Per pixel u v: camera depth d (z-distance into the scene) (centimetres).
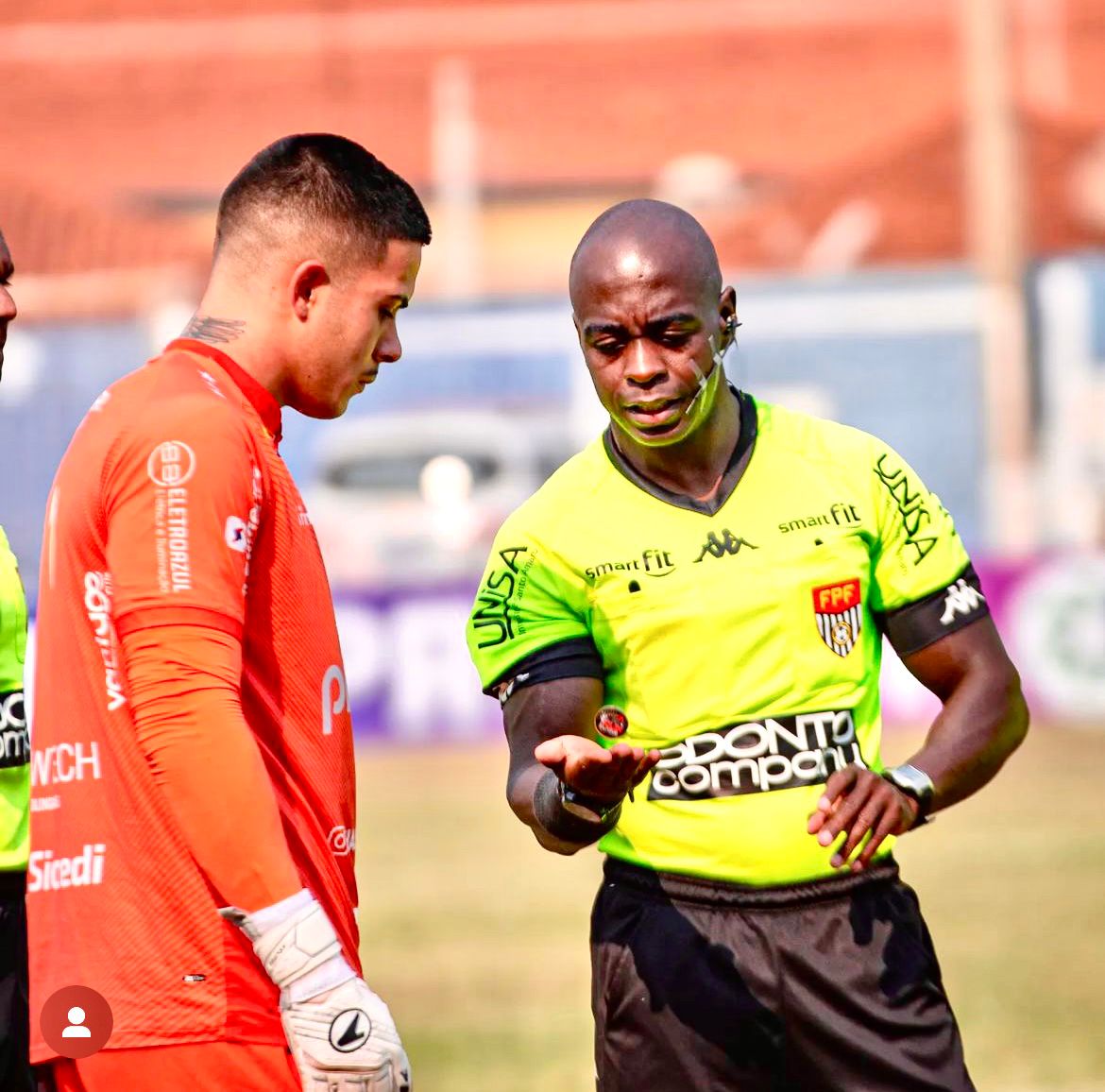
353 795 1084
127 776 1001
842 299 7700
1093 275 7812
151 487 977
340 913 1049
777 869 1166
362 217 1065
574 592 1214
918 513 1223
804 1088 1172
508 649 1221
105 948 995
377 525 6788
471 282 8750
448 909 2967
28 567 6894
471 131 9100
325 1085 958
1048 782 4156
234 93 9238
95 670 1009
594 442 1262
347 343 1073
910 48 9088
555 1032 2152
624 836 1205
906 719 4897
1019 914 2758
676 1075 1172
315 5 9356
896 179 8731
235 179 1084
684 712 1186
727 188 8881
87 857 1006
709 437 1204
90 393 7381
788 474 1214
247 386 1051
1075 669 5062
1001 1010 2188
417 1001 2327
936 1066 1154
